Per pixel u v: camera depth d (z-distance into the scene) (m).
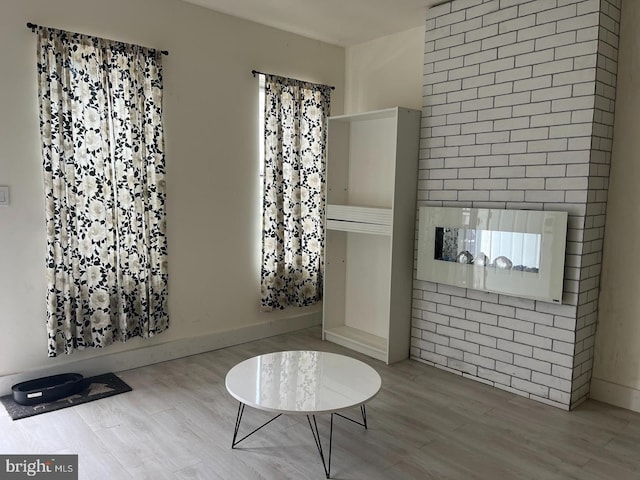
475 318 3.54
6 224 3.04
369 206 4.35
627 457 2.58
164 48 3.62
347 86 4.80
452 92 3.61
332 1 3.63
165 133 3.68
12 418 2.82
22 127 3.05
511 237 3.21
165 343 3.81
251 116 4.18
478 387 3.45
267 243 4.29
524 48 3.18
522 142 3.22
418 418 2.96
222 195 4.05
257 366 2.81
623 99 3.06
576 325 3.02
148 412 2.96
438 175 3.73
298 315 4.71
